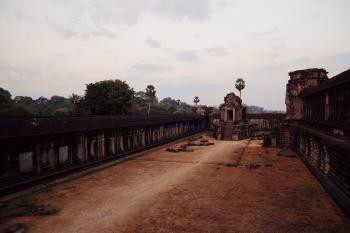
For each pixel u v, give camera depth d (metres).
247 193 14.12
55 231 9.73
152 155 27.17
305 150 22.97
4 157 13.98
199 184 16.02
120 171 19.75
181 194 14.07
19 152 14.90
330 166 14.83
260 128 57.22
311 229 9.72
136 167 21.22
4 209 11.94
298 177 17.48
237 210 11.66
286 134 31.81
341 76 13.47
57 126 17.83
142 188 15.27
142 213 11.45
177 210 11.75
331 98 16.59
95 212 11.59
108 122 23.94
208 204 12.47
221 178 17.45
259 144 36.56
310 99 23.92
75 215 11.26
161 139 36.38
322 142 15.46
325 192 14.08
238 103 48.16
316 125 20.45
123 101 52.03
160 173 19.06
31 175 15.65
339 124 14.71
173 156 26.58
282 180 16.75
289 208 11.82
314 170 17.83
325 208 11.77
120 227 10.08
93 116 23.36
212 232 9.58
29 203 12.60
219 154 27.81
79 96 52.28
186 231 9.68
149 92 72.94
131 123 27.67
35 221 10.60
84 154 20.52
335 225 10.02
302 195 13.62
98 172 19.41
